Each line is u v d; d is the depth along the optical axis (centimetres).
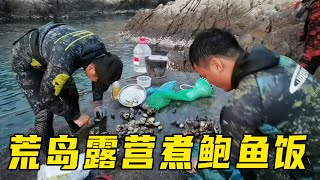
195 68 176
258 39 945
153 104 342
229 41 165
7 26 1355
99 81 244
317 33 395
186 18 1191
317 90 160
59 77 233
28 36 266
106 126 312
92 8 1711
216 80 171
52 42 241
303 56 414
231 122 162
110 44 1114
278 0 1109
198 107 349
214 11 1167
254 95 156
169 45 1173
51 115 279
